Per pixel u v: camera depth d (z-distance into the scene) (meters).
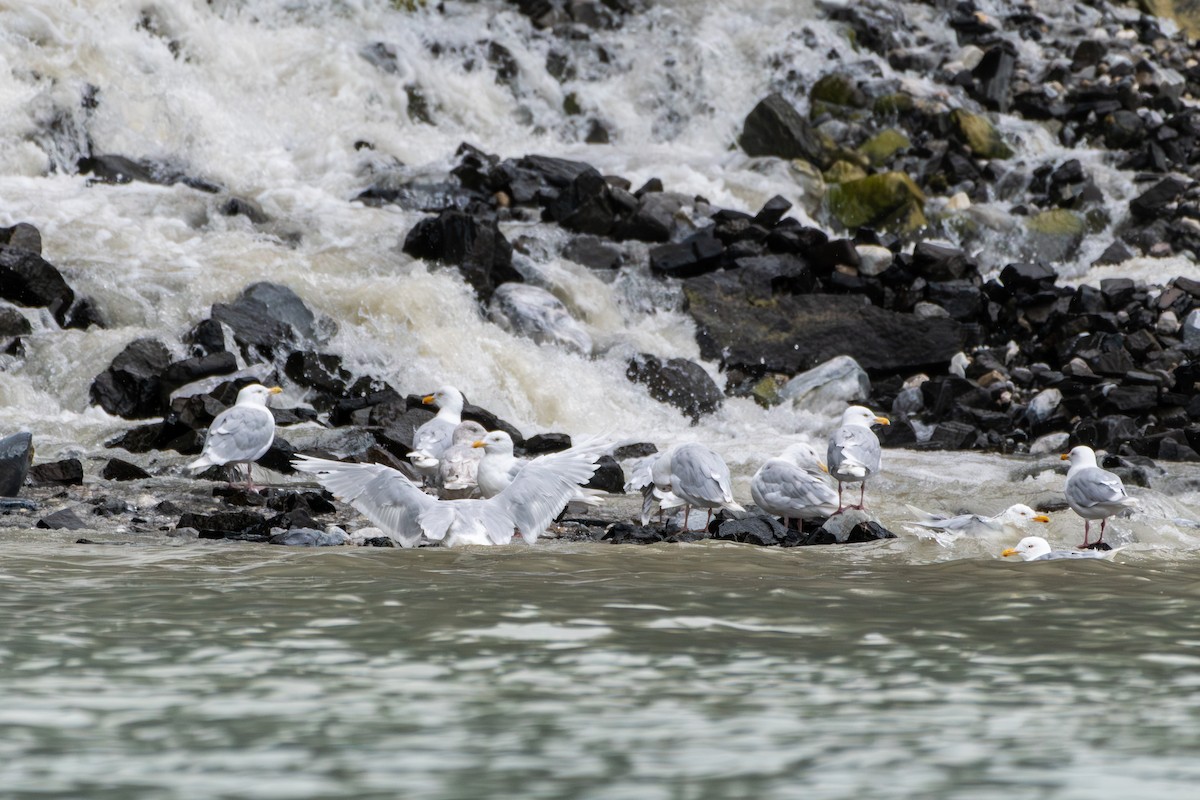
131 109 84.75
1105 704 20.92
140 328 64.00
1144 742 19.08
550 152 98.38
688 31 111.38
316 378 63.44
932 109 106.00
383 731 19.28
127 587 29.12
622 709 20.41
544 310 72.56
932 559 35.06
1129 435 65.06
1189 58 120.88
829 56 111.62
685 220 84.88
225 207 77.12
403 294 68.94
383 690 21.27
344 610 26.91
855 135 104.50
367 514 34.72
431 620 26.05
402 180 85.00
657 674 22.41
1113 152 105.00
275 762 18.00
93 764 17.86
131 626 25.27
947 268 80.81
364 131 91.31
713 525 40.03
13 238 66.62
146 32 90.69
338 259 73.25
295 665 22.66
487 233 74.38
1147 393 69.31
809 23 114.19
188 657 23.06
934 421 71.06
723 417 69.81
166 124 85.31
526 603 27.83
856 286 80.31
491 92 102.31
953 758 18.34
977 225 95.19
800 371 75.75
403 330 67.62
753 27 113.56
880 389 74.62
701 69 107.88
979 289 81.19
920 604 28.38
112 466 49.09
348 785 17.22
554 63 106.75
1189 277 86.38
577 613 26.91
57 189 76.31
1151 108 110.88
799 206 96.44
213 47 92.25
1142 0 128.25
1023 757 18.41
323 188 84.69
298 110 92.38
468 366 66.88
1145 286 81.31
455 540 34.22
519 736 19.11
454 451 42.75
